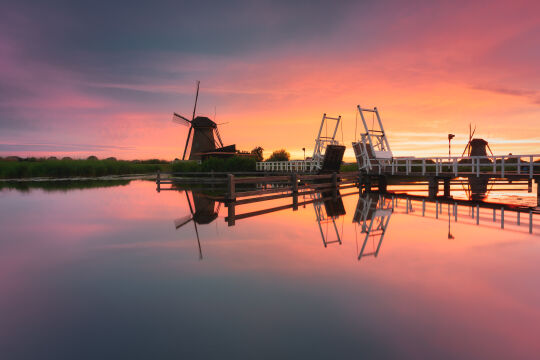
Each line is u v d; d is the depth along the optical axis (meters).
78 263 6.71
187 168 40.66
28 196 19.53
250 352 3.46
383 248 7.46
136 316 4.35
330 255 7.00
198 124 51.03
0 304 4.79
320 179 24.88
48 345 3.68
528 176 14.49
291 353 3.44
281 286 5.28
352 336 3.76
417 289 5.07
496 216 11.82
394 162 23.19
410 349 3.49
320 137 27.31
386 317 4.19
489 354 3.38
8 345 3.69
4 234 9.52
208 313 4.40
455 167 17.47
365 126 23.02
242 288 5.23
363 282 5.39
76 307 4.64
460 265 6.20
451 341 3.63
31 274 6.07
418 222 10.70
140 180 35.00
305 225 10.46
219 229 9.93
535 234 8.75
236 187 27.41
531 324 3.97
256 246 7.87
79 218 12.09
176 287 5.34
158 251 7.56
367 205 15.46
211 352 3.50
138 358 3.40
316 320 4.15
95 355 3.48
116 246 8.05
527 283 5.25
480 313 4.27
